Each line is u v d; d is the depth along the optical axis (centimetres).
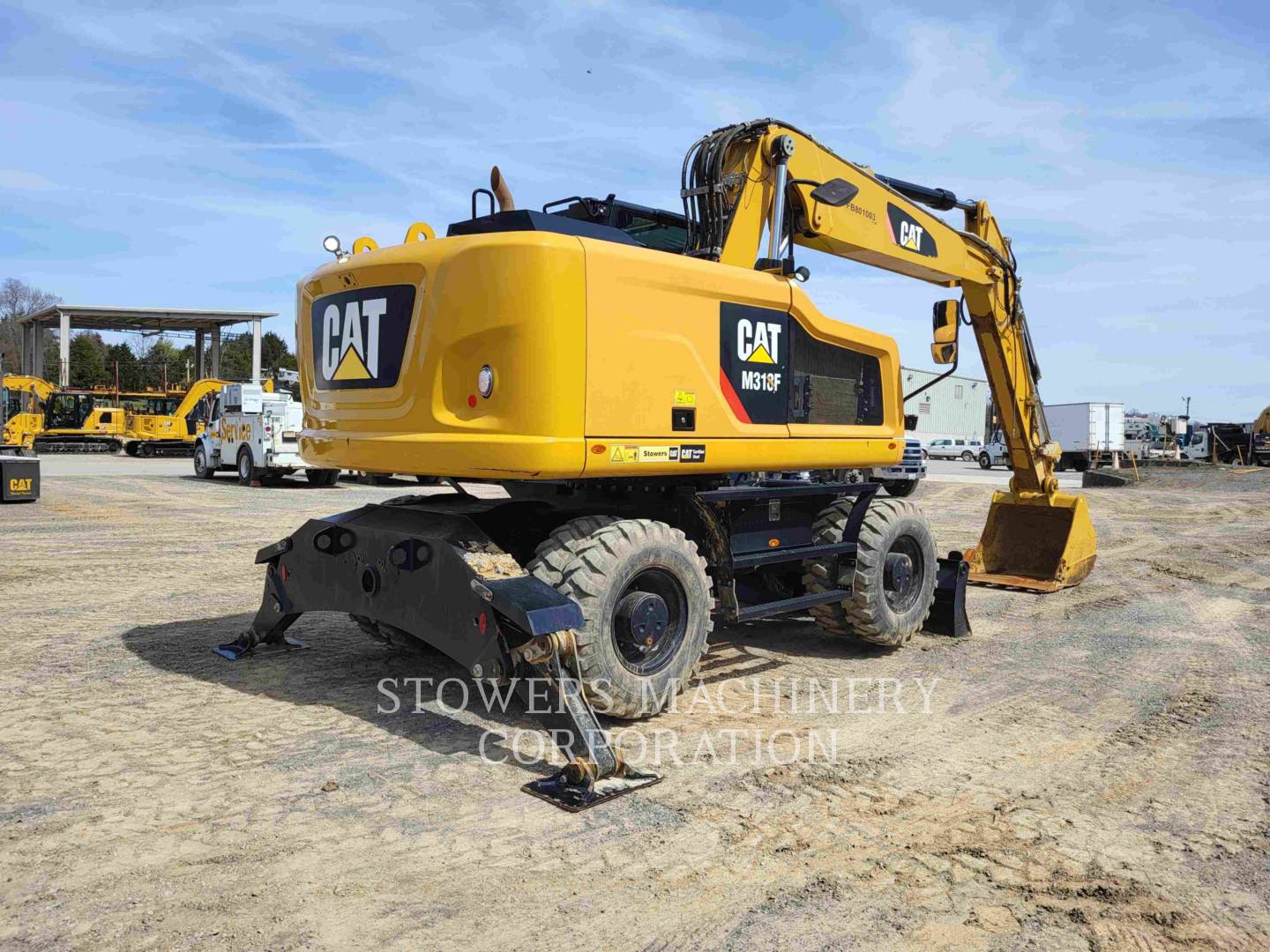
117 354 7738
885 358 622
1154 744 446
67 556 973
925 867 312
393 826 334
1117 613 780
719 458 484
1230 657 630
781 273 545
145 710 462
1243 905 293
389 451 449
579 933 266
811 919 277
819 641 660
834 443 569
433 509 496
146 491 1880
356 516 513
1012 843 333
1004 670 586
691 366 467
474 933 264
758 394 513
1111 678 570
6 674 522
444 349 424
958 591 678
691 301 468
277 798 356
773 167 563
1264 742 452
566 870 304
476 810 350
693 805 360
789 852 321
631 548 436
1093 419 3703
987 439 4066
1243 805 373
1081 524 891
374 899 282
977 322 842
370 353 468
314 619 686
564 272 407
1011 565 922
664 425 454
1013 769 409
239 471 2153
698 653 476
